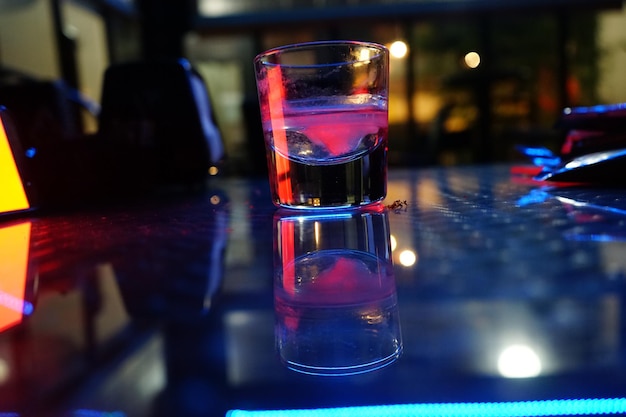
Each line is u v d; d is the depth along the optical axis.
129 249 0.14
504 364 0.06
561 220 0.15
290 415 0.05
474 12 1.16
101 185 0.28
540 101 1.25
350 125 0.19
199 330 0.07
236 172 0.86
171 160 0.33
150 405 0.05
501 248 0.12
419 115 1.25
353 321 0.08
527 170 0.31
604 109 0.24
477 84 1.24
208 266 0.11
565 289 0.08
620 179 0.22
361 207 0.20
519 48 1.25
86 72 1.05
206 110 0.37
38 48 0.96
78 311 0.08
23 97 0.42
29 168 0.23
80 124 0.56
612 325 0.07
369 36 1.19
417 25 1.21
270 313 0.08
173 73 0.34
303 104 0.19
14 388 0.06
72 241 0.15
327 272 0.11
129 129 0.30
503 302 0.08
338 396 0.05
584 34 1.22
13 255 0.13
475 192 0.23
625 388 0.05
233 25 1.14
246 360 0.06
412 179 0.31
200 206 0.24
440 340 0.07
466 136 1.23
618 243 0.12
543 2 1.16
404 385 0.06
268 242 0.14
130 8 0.99
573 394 0.05
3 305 0.09
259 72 0.20
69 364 0.06
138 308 0.08
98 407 0.05
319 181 0.19
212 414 0.05
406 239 0.13
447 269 0.10
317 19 1.16
